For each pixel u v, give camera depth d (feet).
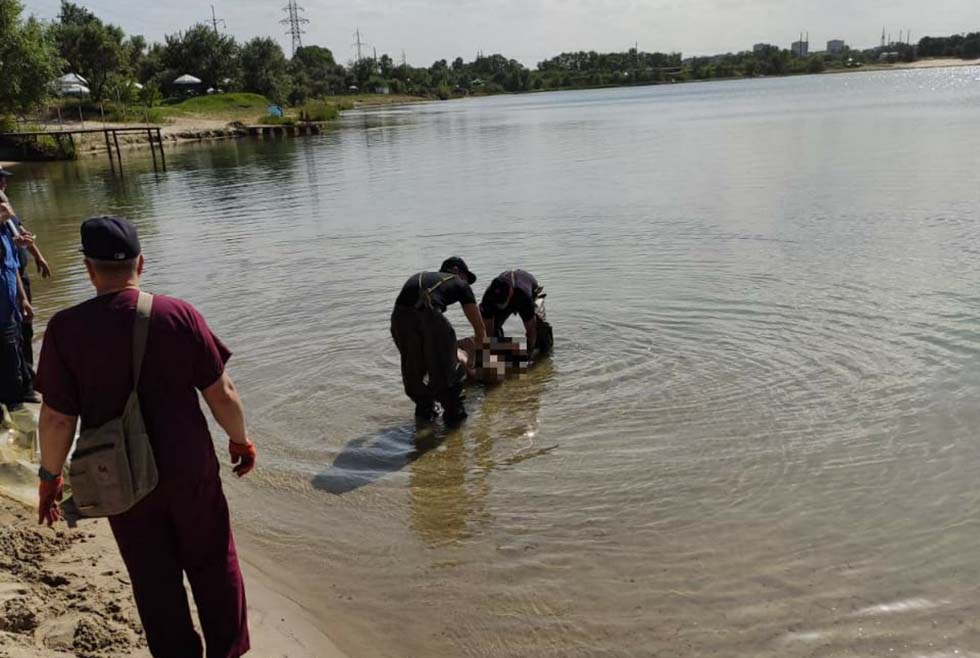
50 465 10.96
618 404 23.88
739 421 22.21
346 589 15.94
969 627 13.97
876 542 16.51
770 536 16.92
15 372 22.99
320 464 21.34
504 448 21.68
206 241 54.08
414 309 22.97
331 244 50.21
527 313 26.86
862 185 61.77
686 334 29.25
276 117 224.94
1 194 22.53
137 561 11.32
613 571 16.05
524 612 14.98
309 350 29.68
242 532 18.16
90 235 10.75
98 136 165.78
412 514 18.70
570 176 79.92
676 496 18.70
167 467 10.85
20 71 142.92
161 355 10.73
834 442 20.72
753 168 77.41
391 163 108.78
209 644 12.07
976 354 25.67
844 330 28.55
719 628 14.25
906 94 262.26
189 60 311.88
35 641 13.29
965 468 19.13
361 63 569.23
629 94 491.31
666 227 49.19
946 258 37.73
